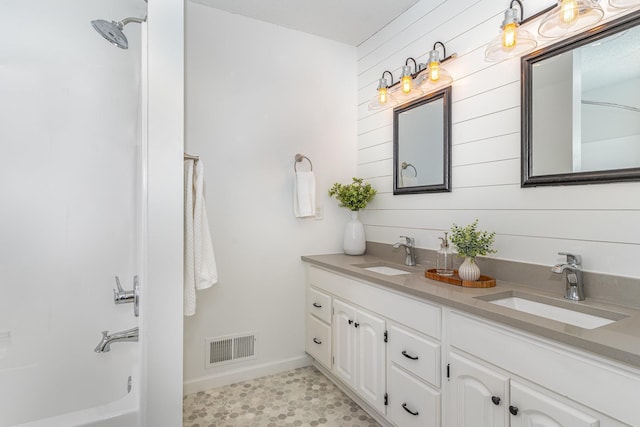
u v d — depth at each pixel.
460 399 1.39
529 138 1.61
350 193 2.59
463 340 1.38
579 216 1.45
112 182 1.93
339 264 2.29
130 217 1.97
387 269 2.41
